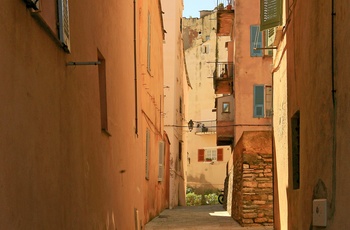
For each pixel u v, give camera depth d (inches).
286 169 351.9
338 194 202.5
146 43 627.2
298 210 298.4
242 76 906.7
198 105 1937.7
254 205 546.0
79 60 234.8
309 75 261.9
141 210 489.7
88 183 254.4
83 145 242.7
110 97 322.3
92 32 267.7
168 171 1035.3
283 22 361.4
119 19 364.5
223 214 814.5
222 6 1011.9
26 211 158.1
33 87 166.7
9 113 145.0
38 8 165.6
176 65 1144.8
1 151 138.8
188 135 1913.1
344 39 196.4
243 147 553.6
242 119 900.6
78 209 231.0
